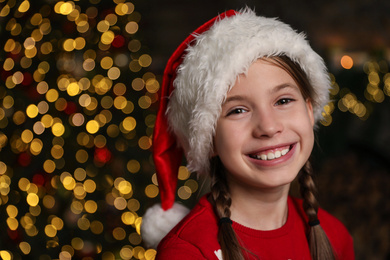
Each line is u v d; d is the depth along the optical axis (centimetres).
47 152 228
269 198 114
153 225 128
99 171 233
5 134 231
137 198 242
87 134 233
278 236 115
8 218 225
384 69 374
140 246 237
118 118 250
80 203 228
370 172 316
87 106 235
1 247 229
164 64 422
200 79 108
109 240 234
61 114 231
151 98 263
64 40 231
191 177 299
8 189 228
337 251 132
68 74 234
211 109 107
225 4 491
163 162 128
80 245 228
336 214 276
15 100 228
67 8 231
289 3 488
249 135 105
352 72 374
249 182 109
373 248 253
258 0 488
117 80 253
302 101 112
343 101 357
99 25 243
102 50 246
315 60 116
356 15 493
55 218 226
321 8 491
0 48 235
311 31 493
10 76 228
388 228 261
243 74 105
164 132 127
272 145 105
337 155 344
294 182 149
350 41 494
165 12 492
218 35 110
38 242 225
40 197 227
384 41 492
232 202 117
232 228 109
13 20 231
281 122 106
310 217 124
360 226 265
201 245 105
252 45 104
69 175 228
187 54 114
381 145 336
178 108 119
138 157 247
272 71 107
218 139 110
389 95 361
